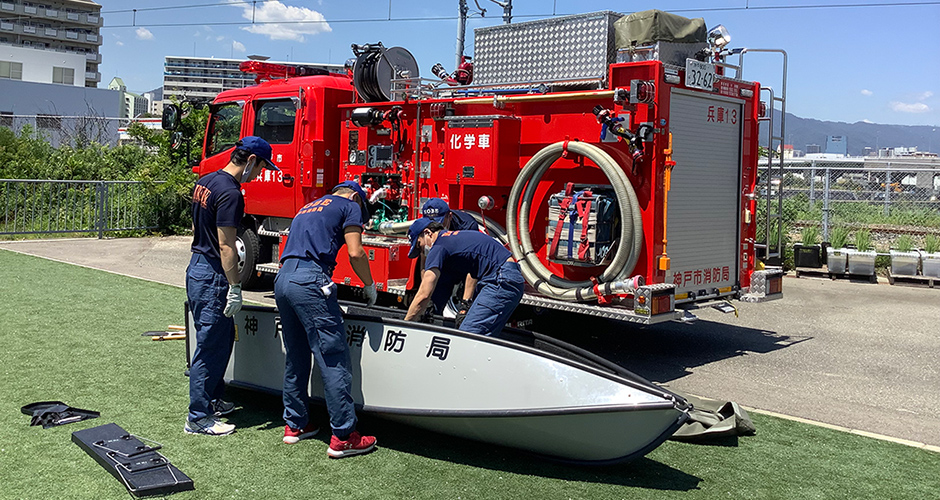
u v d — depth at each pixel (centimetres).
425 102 768
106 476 401
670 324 885
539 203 698
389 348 455
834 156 3381
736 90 737
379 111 813
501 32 738
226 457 434
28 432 462
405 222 779
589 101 659
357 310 553
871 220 1634
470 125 712
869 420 546
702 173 705
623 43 669
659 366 689
